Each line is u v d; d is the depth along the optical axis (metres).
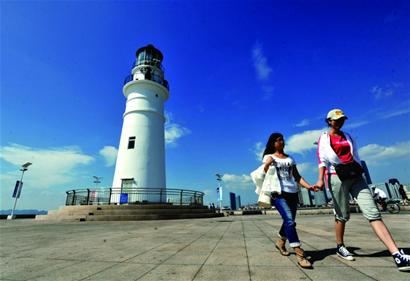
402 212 14.55
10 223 14.02
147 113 21.92
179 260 3.74
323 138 3.70
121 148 21.19
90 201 18.39
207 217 18.81
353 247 4.27
